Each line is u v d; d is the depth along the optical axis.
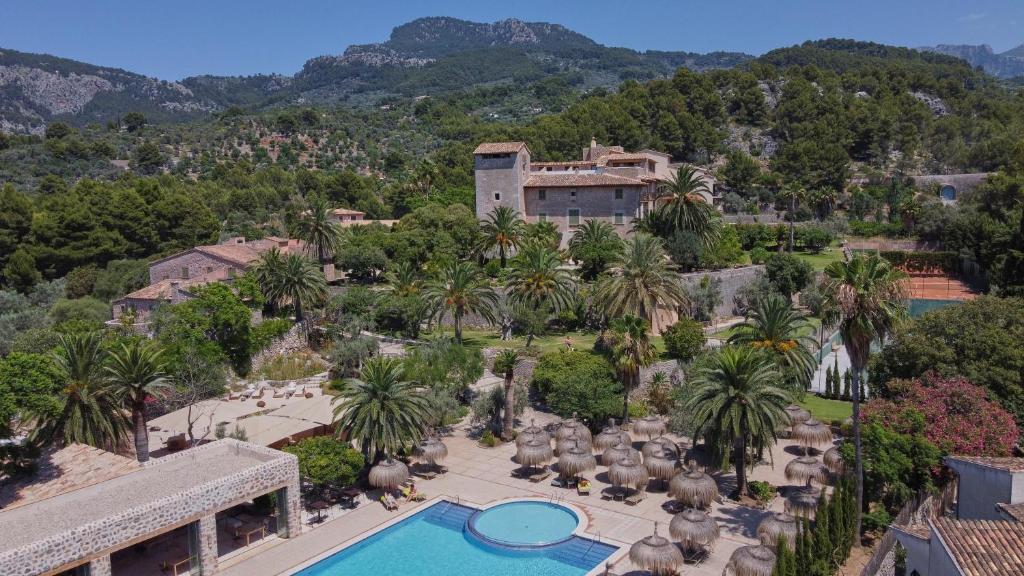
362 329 67.25
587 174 94.38
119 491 31.73
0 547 25.98
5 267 93.50
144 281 92.19
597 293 60.41
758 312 49.19
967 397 37.09
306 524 35.91
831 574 28.52
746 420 36.16
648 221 81.31
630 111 190.12
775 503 37.50
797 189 138.12
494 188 92.19
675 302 60.75
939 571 24.84
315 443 37.50
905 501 33.66
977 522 25.02
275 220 146.12
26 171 167.00
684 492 34.91
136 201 107.25
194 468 34.72
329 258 85.38
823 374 62.03
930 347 43.00
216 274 80.62
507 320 66.50
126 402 40.53
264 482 33.12
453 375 52.22
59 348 41.94
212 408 47.28
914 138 193.50
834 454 37.69
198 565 30.59
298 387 54.41
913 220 121.00
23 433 41.41
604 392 48.25
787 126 199.75
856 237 123.62
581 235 80.88
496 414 49.47
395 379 40.19
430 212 92.19
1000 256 84.56
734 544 32.78
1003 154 172.88
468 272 62.16
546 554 32.47
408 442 40.38
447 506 37.91
